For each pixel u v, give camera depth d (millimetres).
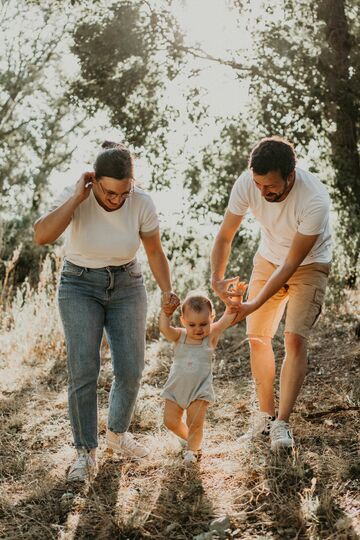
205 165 12867
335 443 4188
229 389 5547
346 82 11297
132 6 12539
